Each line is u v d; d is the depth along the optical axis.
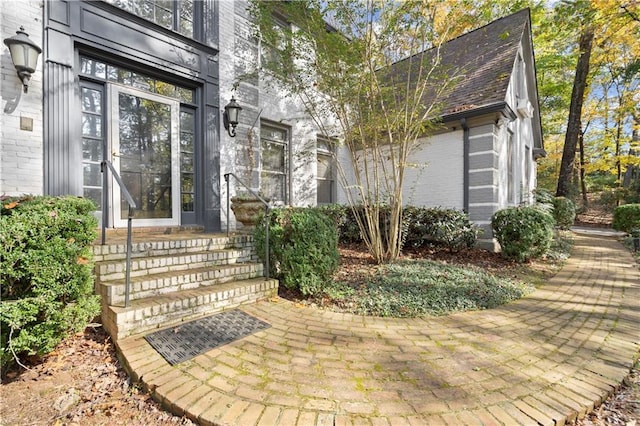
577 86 12.35
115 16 4.30
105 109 4.36
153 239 3.91
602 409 1.85
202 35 5.39
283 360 2.25
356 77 4.50
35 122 3.66
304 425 1.61
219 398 1.82
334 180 8.55
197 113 5.42
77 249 2.38
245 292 3.38
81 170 4.04
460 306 3.45
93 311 2.51
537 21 10.34
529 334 2.76
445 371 2.13
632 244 7.53
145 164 4.75
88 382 2.11
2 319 2.01
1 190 3.44
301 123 7.39
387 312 3.24
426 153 7.20
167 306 2.74
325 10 4.34
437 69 5.32
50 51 3.75
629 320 3.10
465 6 4.71
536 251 5.57
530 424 1.64
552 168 20.30
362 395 1.86
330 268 3.72
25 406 1.90
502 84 6.41
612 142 16.16
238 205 4.95
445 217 6.15
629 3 9.28
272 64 5.22
